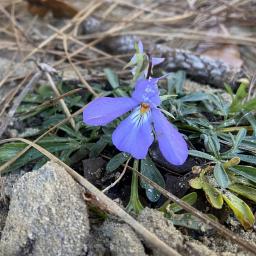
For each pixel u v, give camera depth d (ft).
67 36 0.38
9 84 0.33
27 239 0.21
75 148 0.26
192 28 0.41
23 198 0.22
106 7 0.43
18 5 0.42
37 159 0.26
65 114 0.28
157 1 0.44
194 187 0.23
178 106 0.27
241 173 0.24
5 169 0.26
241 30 0.41
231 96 0.29
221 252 0.22
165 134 0.22
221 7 0.42
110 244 0.21
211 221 0.21
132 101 0.23
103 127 0.27
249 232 0.23
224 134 0.26
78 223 0.22
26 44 0.38
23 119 0.29
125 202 0.24
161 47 0.35
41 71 0.32
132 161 0.25
